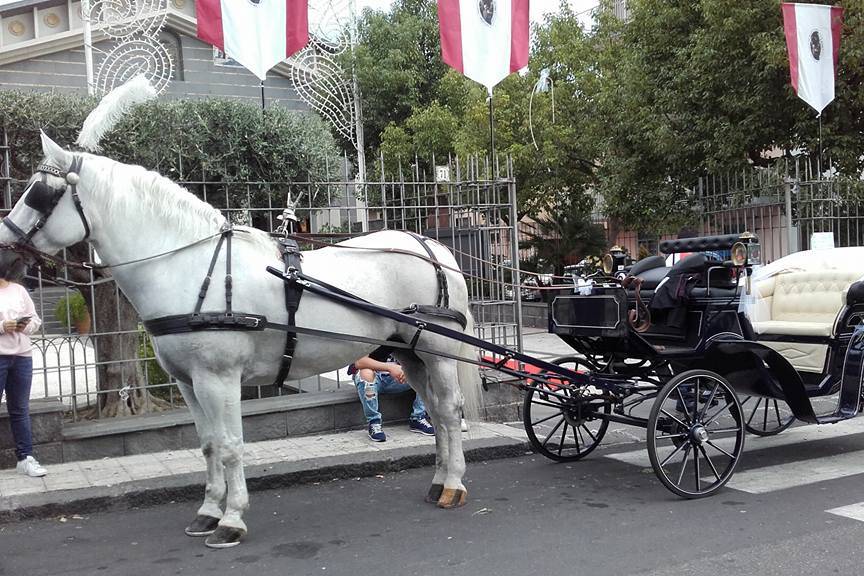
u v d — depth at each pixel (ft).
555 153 60.59
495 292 27.43
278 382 16.67
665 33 49.65
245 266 15.62
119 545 15.87
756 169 44.32
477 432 24.63
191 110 23.17
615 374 20.80
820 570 13.69
